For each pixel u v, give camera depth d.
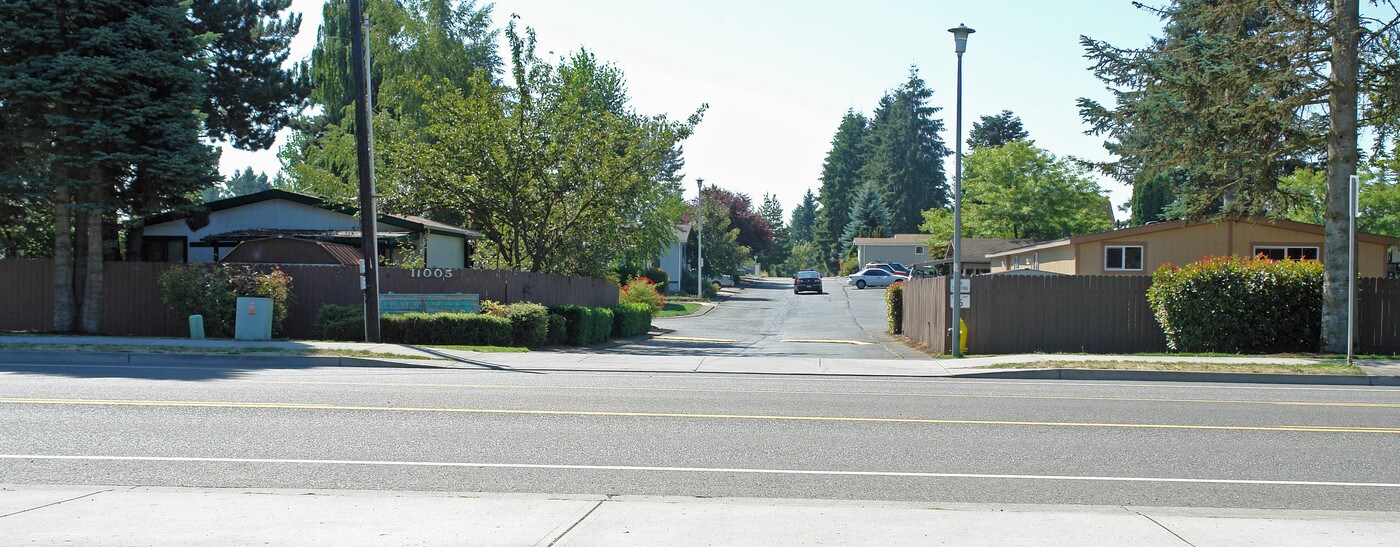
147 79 22.08
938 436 9.98
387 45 43.09
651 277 63.41
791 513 6.65
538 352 21.50
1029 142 63.94
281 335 23.86
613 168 30.33
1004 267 47.34
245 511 6.52
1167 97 22.34
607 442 9.34
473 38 45.22
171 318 23.69
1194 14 23.00
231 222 30.39
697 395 13.30
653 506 6.81
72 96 21.23
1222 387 15.81
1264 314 21.12
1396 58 19.78
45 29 20.92
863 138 125.19
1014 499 7.34
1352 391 15.26
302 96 35.72
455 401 12.02
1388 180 44.72
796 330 37.12
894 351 25.14
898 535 6.12
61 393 11.99
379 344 20.62
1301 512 7.00
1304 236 31.98
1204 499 7.41
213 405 11.21
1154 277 21.86
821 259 132.62
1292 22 20.27
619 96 47.09
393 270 25.67
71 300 22.69
